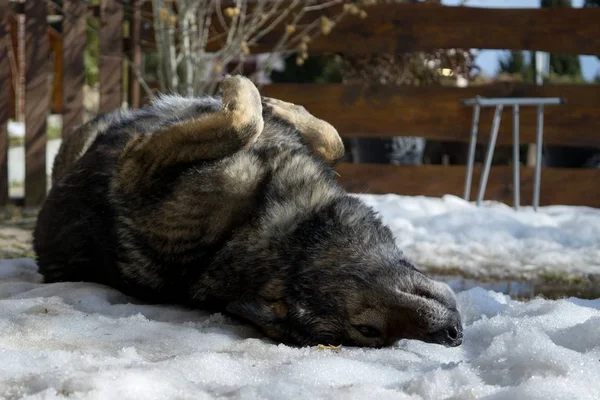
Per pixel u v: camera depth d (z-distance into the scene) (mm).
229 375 1792
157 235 2574
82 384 1557
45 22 4539
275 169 2555
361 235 2361
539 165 4375
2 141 4598
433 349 2205
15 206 4590
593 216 4129
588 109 4492
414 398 1640
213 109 2895
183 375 1730
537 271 3311
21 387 1603
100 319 2328
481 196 4395
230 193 2506
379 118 4559
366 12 4531
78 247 2869
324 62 5922
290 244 2395
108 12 4551
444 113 4535
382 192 4582
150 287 2672
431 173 4555
